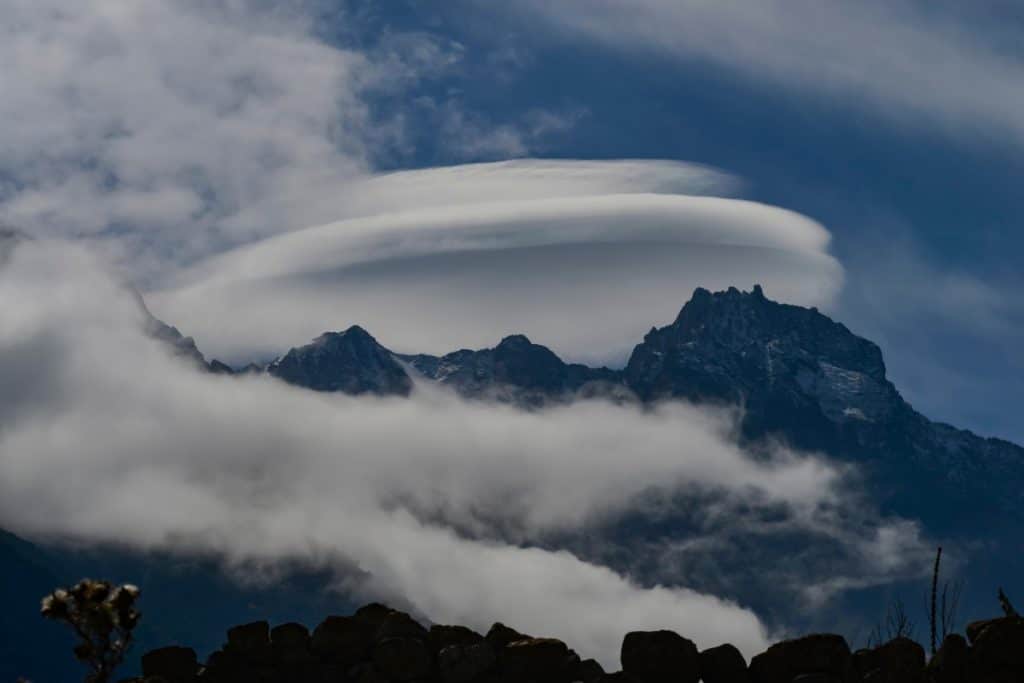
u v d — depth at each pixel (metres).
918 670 71.50
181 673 74.25
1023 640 70.69
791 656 72.94
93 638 54.94
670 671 72.81
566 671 73.44
